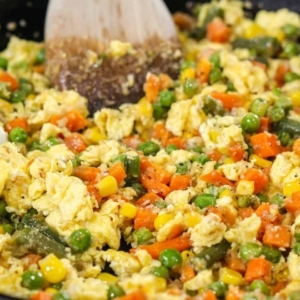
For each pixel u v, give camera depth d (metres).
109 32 0.49
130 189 0.43
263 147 0.44
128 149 0.45
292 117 0.46
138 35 0.49
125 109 0.48
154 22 0.49
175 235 0.40
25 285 0.38
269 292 0.38
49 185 0.42
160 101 0.48
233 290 0.37
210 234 0.39
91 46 0.49
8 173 0.42
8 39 0.54
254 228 0.40
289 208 0.42
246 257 0.39
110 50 0.48
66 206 0.41
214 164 0.44
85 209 0.41
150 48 0.49
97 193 0.42
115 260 0.40
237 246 0.40
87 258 0.40
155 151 0.46
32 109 0.48
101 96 0.48
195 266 0.39
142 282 0.37
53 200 0.41
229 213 0.41
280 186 0.43
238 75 0.49
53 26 0.49
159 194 0.43
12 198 0.42
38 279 0.38
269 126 0.46
